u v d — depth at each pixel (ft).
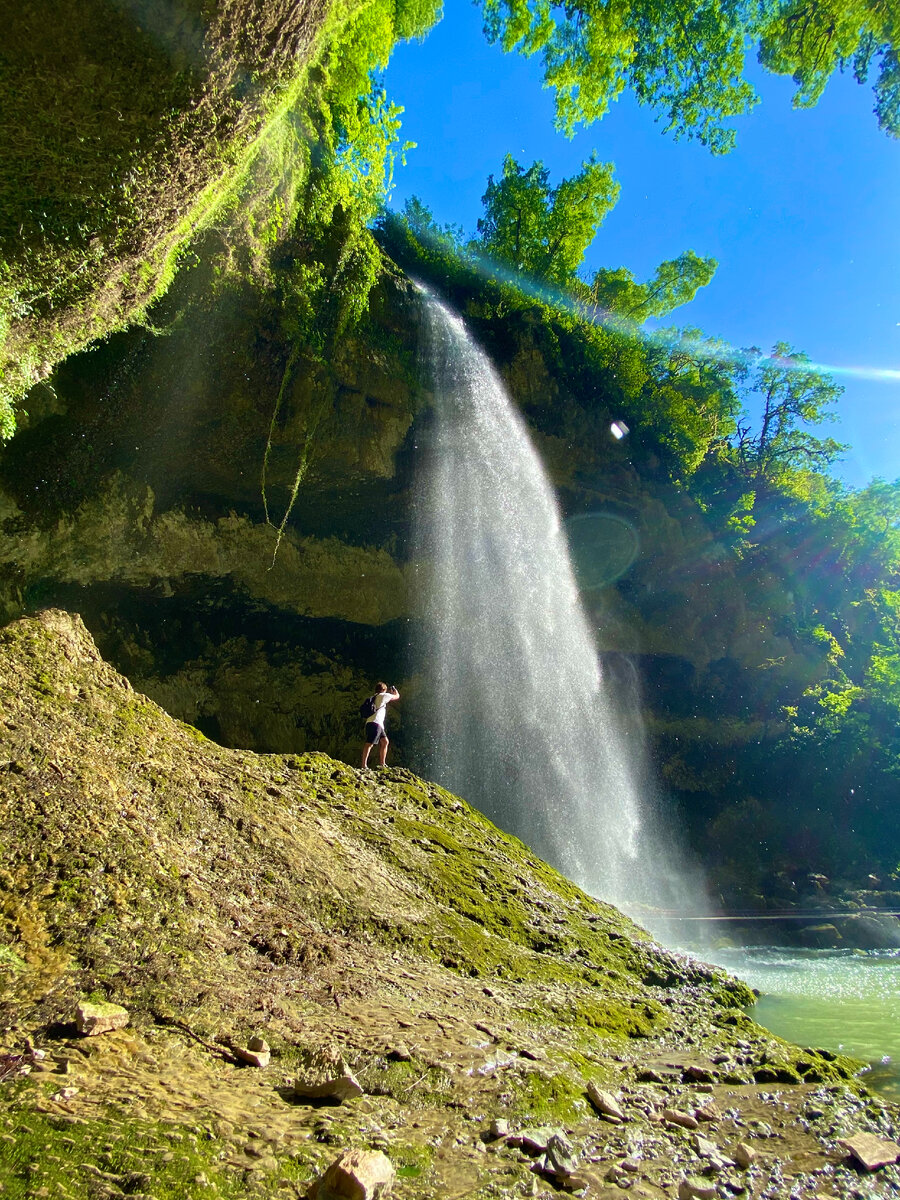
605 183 100.27
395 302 69.36
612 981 21.33
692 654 101.14
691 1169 10.01
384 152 57.72
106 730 19.48
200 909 15.10
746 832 94.32
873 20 38.96
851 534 121.70
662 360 115.03
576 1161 9.68
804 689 105.70
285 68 21.91
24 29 15.97
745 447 136.56
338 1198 7.43
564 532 91.25
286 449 60.64
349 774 29.35
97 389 50.72
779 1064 15.42
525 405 85.71
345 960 15.81
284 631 78.23
